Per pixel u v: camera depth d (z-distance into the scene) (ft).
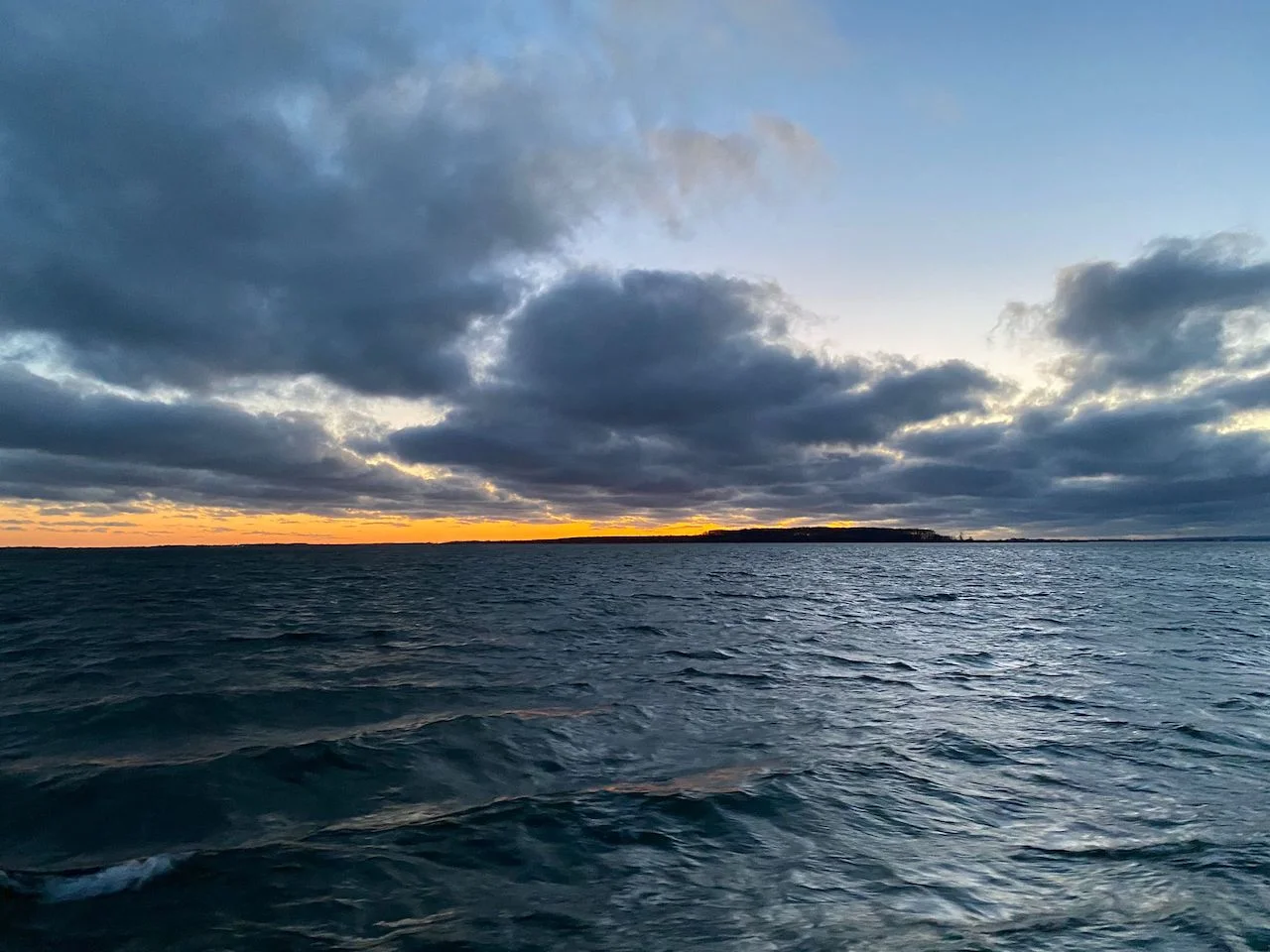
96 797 27.84
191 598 119.85
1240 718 40.98
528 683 49.96
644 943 18.26
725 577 198.70
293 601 115.75
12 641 69.21
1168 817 26.48
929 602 119.96
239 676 51.65
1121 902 20.11
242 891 20.75
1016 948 17.78
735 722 40.14
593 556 405.18
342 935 18.48
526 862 22.84
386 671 54.08
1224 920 18.94
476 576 197.88
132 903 19.95
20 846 23.86
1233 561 310.86
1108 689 48.93
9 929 18.54
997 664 58.75
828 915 19.63
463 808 27.32
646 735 37.47
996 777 30.86
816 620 92.17
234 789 28.84
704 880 21.79
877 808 27.40
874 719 40.91
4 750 33.94
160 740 35.68
